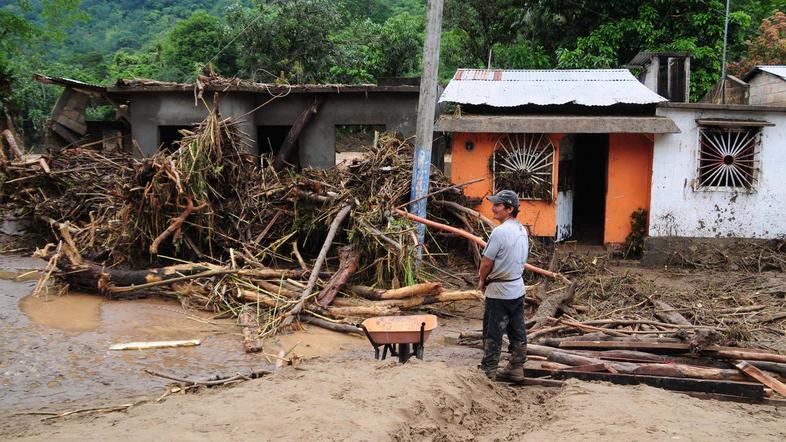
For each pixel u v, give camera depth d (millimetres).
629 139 13664
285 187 11680
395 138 13500
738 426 5121
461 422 5230
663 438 4684
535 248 11734
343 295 9781
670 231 13406
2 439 4812
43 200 13797
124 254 10664
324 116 16562
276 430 4398
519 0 27344
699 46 22516
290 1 27516
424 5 47062
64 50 57688
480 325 9359
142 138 16141
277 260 11664
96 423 4805
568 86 14453
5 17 22891
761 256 12797
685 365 6633
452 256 12195
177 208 10523
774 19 24312
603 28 22781
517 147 13492
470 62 29641
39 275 11289
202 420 4578
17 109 22281
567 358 6953
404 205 10891
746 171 13297
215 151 10625
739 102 16969
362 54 31016
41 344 7648
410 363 6234
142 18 64750
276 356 7531
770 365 6613
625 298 10016
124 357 7391
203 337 8250
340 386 5402
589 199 18484
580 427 4965
